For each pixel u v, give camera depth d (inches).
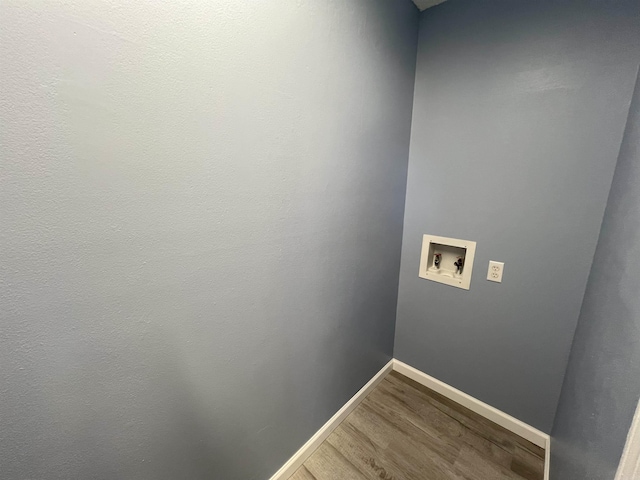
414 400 63.3
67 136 18.8
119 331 23.6
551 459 46.2
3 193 17.2
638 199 25.4
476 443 52.7
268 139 32.1
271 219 34.5
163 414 28.0
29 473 21.1
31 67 17.0
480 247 54.3
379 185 54.3
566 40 41.1
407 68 55.1
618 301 26.3
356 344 57.5
